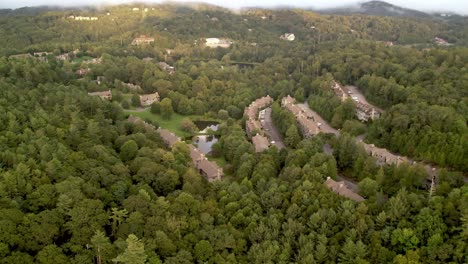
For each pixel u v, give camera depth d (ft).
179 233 373.20
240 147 636.89
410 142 606.14
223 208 440.86
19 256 320.09
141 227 371.56
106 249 336.70
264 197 453.99
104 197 413.80
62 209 369.71
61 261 324.80
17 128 510.99
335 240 376.27
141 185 451.12
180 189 494.59
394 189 490.08
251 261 365.20
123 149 553.23
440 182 484.74
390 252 355.97
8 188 390.83
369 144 652.07
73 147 518.37
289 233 382.83
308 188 453.17
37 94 643.04
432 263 344.90
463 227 358.23
